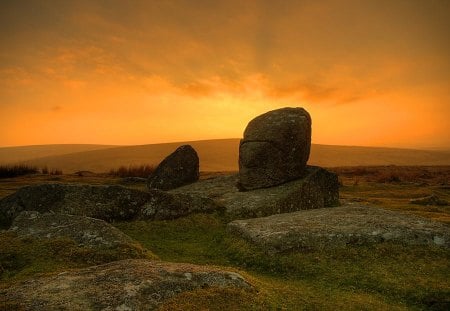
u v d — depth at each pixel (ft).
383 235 44.04
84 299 24.93
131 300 24.97
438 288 33.99
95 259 39.78
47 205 59.88
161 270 29.63
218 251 48.06
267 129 72.02
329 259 40.81
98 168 331.98
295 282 37.06
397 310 30.27
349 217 52.31
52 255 40.55
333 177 74.84
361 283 35.78
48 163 370.12
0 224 60.54
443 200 96.58
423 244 42.96
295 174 71.00
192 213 61.00
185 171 88.89
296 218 53.26
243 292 29.04
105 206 58.85
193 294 27.04
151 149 428.15
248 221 53.93
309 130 73.61
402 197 112.27
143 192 60.85
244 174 72.23
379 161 443.73
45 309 23.61
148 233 55.72
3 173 172.65
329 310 29.48
